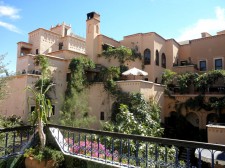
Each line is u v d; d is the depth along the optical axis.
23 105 18.14
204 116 20.80
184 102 21.88
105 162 5.03
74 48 30.95
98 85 21.02
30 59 20.69
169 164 4.04
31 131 6.93
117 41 28.28
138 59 25.47
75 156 5.62
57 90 20.72
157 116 18.47
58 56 23.45
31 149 5.99
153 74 25.12
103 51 25.27
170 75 24.58
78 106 19.31
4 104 19.81
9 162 5.82
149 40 26.02
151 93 19.77
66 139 6.73
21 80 18.97
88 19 26.25
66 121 17.70
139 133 12.09
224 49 26.45
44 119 6.48
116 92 19.12
